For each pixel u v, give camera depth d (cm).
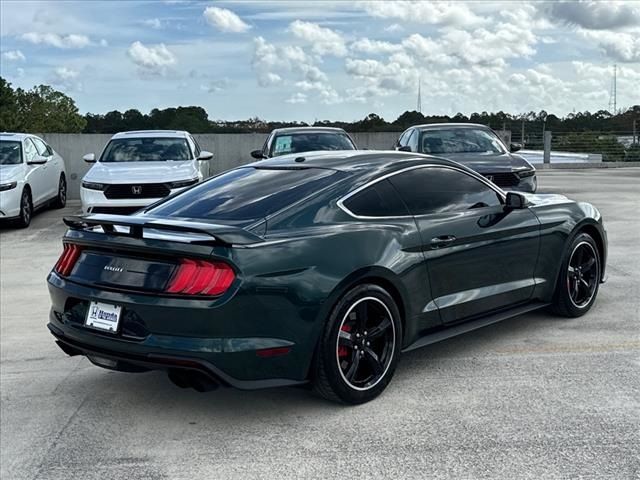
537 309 569
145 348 364
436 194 467
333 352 385
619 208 1234
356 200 423
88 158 1224
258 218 395
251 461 342
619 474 312
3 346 557
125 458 352
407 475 320
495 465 325
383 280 413
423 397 412
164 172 1092
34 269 877
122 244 380
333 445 355
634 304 603
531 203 543
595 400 396
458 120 2412
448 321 460
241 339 360
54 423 399
